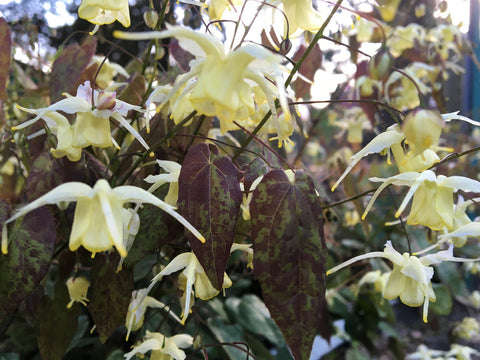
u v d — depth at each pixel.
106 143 0.10
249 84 0.09
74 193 0.08
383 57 0.11
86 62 0.12
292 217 0.09
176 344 0.12
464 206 0.13
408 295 0.11
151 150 0.11
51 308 0.13
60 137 0.11
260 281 0.09
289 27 0.11
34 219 0.10
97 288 0.11
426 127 0.09
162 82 0.15
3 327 0.15
